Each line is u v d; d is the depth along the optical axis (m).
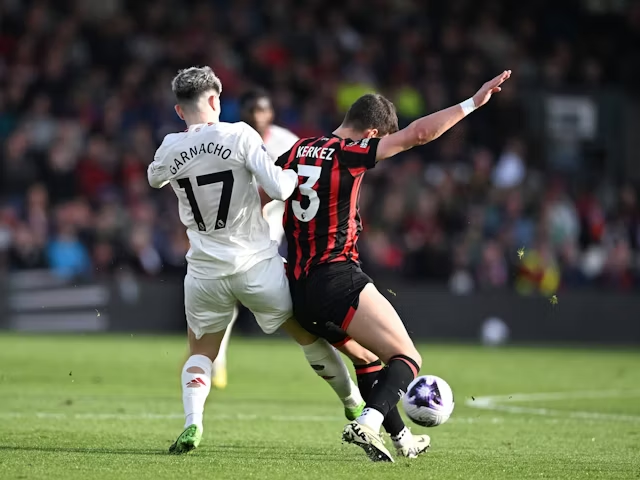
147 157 69.88
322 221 19.41
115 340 57.94
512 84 83.56
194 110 20.33
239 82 77.06
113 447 20.70
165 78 75.12
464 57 85.62
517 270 67.50
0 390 33.81
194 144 19.78
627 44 92.56
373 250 65.25
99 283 62.47
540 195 73.56
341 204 19.42
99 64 76.88
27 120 70.50
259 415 28.55
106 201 66.69
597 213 74.00
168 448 20.73
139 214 64.31
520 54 88.69
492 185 74.62
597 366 49.84
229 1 84.19
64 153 69.00
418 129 19.25
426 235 67.50
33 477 16.64
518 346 63.41
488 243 68.44
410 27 87.75
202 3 83.69
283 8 85.06
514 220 70.75
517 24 91.38
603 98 83.44
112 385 36.62
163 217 66.06
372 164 19.38
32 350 50.41
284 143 31.17
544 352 58.59
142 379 38.91
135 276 63.00
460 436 24.77
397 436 20.23
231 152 19.59
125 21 78.94
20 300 61.69
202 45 78.44
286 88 78.25
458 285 66.12
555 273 67.69
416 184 71.25
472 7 90.69
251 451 20.77
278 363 47.34
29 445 20.73
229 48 79.88
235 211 19.78
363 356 20.34
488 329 64.38
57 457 18.98
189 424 19.78
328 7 87.12
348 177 19.39
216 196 19.70
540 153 81.44
